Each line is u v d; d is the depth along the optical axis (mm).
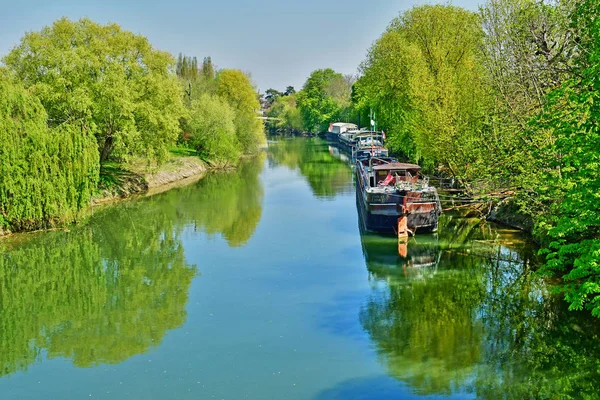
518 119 25328
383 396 13211
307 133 147125
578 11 20984
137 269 24828
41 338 17594
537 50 26125
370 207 28469
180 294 21078
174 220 35250
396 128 49250
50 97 36812
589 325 16766
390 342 16188
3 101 28234
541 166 21781
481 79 31078
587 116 15008
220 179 56094
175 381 14398
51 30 40875
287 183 52250
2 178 28344
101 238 30703
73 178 31281
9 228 30812
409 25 49250
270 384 13992
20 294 21953
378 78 55500
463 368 14461
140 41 44719
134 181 48406
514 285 20547
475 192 29891
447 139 32125
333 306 19250
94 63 39312
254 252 26750
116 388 14156
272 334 17062
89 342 17141
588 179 13984
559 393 13086
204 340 16828
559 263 15406
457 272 22422
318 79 139875
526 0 27234
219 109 66875
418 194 28094
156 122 42500
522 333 16422
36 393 14055
